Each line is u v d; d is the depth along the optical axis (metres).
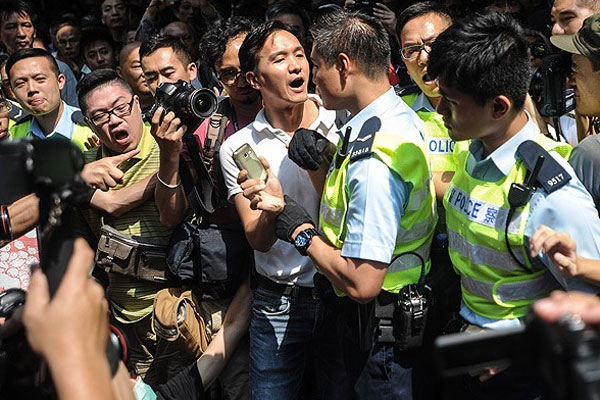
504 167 2.12
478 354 1.00
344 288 2.36
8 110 3.75
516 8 4.63
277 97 2.83
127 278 3.29
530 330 0.93
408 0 4.58
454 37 2.10
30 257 3.31
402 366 2.45
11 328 1.37
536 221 2.06
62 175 1.19
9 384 1.36
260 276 3.03
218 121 3.23
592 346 0.87
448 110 2.19
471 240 2.20
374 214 2.30
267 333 3.02
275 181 2.54
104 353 1.14
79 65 6.35
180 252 3.16
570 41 2.45
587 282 2.00
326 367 3.01
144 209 3.24
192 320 3.12
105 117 3.22
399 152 2.34
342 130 2.54
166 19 5.96
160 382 3.40
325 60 2.47
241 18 3.35
